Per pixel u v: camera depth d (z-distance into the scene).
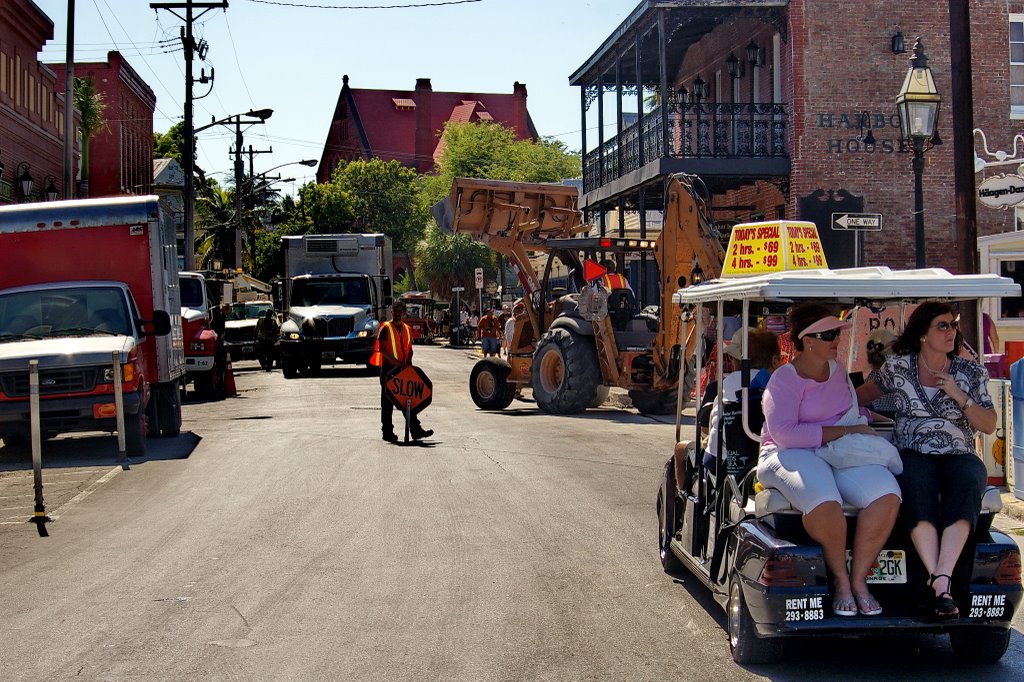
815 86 23.77
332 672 5.63
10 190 31.27
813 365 5.73
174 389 15.94
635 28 24.84
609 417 18.22
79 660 5.88
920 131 14.17
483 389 20.11
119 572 7.81
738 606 5.77
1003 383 10.30
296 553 8.28
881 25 23.86
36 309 14.42
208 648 6.05
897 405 5.84
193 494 10.93
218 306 24.62
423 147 114.12
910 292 5.71
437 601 6.95
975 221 12.42
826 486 5.35
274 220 83.00
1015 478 9.92
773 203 25.42
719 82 28.39
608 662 5.77
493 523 9.28
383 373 14.76
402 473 11.99
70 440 15.83
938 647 6.10
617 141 27.19
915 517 5.46
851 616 5.32
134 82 57.41
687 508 7.15
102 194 53.38
